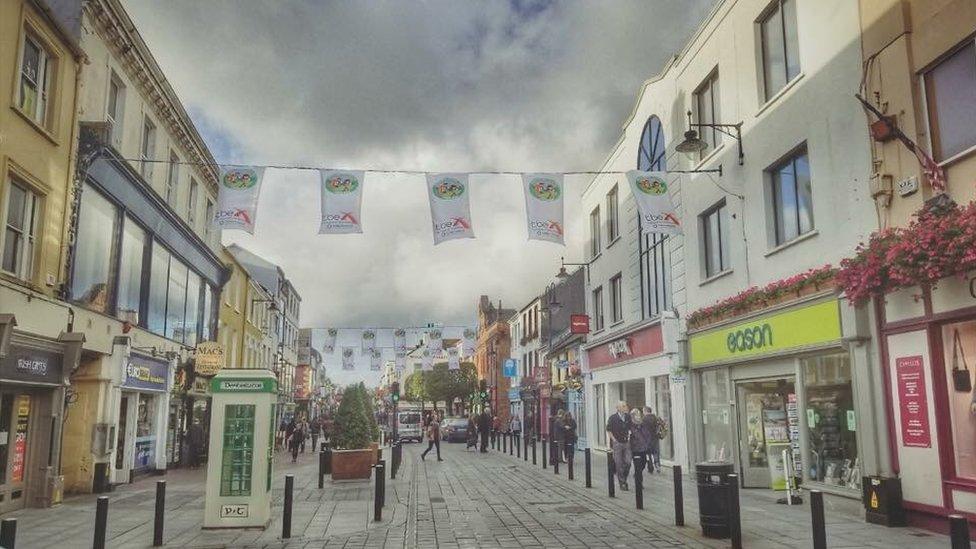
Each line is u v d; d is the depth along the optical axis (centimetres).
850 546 841
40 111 1343
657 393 2014
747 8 1476
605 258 2570
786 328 1279
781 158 1347
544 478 1750
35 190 1317
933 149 988
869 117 1088
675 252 1833
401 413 4766
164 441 2056
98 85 1574
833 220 1178
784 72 1369
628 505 1232
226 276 2858
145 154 1931
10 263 1250
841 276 1064
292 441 2530
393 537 959
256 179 1327
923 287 956
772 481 1389
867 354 1067
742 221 1480
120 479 1762
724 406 1556
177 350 2238
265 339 4194
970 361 904
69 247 1423
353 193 1340
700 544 873
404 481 1716
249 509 1023
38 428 1298
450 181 1362
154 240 1988
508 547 879
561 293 3853
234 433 1043
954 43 946
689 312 1738
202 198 2486
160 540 903
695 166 1717
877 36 1081
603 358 2567
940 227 883
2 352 1088
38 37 1320
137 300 1866
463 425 4438
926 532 933
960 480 902
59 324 1372
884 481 995
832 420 1194
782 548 839
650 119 2092
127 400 1808
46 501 1277
